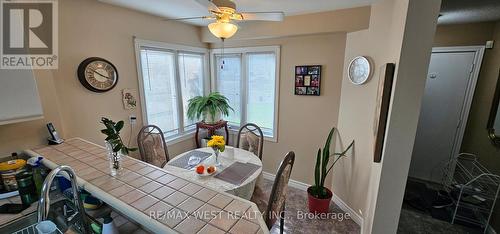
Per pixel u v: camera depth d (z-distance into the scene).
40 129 1.70
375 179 1.72
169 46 2.85
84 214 1.11
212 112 3.14
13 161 1.35
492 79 2.57
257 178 1.98
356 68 2.26
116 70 2.26
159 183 1.09
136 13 2.41
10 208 1.17
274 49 2.96
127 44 2.37
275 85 3.05
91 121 2.13
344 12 2.26
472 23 2.70
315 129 2.88
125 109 2.44
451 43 2.85
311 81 2.77
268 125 3.32
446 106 3.01
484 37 2.67
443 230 2.29
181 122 3.26
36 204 1.22
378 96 1.76
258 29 2.80
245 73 3.32
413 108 1.36
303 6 2.19
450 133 3.04
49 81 1.75
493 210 2.19
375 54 2.03
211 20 2.86
